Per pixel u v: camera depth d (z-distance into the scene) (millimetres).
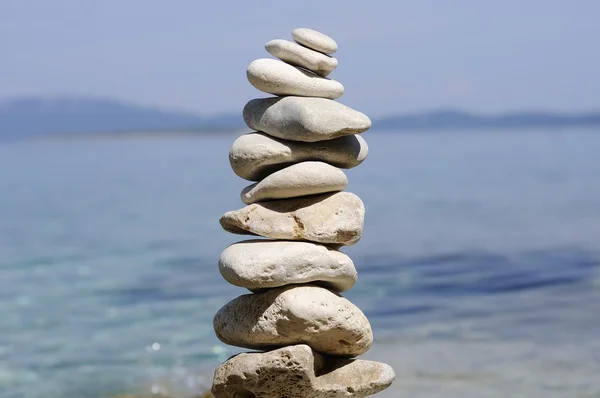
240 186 48062
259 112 7523
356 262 22094
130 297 18422
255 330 7250
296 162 7480
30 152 113375
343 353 7453
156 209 37781
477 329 14812
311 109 7266
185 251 25188
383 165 62906
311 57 7453
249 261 7184
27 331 15672
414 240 25953
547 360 12797
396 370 12406
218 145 131375
